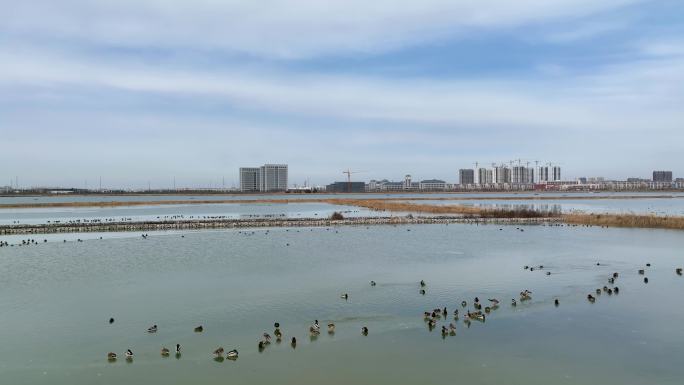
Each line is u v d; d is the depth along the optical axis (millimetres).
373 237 91375
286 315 40875
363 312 41469
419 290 48375
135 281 53188
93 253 72312
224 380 29156
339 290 48625
